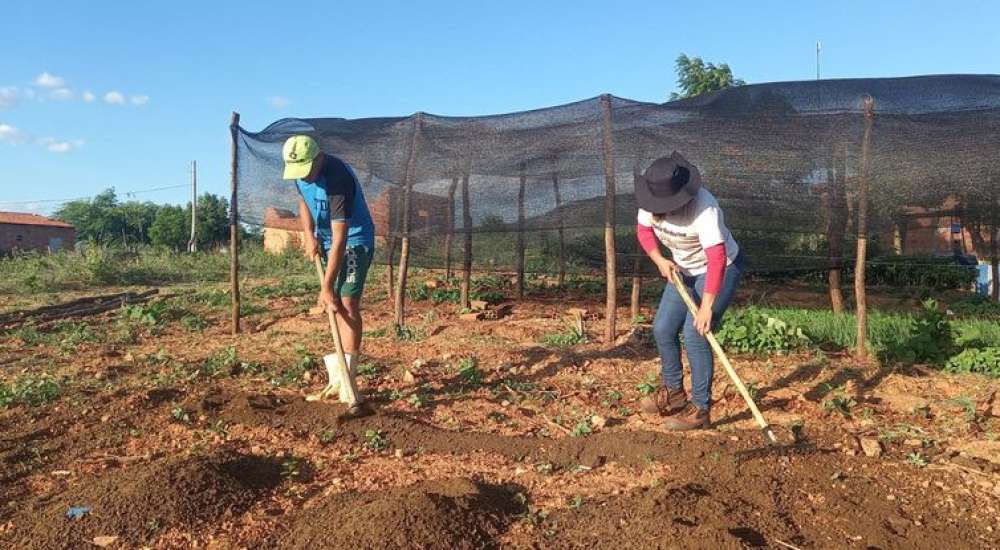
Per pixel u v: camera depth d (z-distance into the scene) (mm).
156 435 4750
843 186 7340
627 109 7668
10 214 65688
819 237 8516
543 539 3330
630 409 5324
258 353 7266
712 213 4340
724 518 3334
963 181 7176
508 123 8266
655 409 5086
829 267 7820
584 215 8508
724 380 5887
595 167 8266
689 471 3943
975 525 3348
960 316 9742
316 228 5336
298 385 5973
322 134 9188
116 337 8438
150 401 5434
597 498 3744
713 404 5289
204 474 3787
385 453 4453
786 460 4055
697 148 7609
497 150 8398
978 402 5180
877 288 12195
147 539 3350
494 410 5328
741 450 4203
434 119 8688
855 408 5133
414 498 3400
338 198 4844
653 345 7324
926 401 5207
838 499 3588
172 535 3385
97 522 3424
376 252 11578
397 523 3227
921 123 7070
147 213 79625
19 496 3848
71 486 3949
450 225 8773
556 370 6410
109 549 3266
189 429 4836
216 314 10258
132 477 3803
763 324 7199
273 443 4594
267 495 3844
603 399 5543
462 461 4324
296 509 3678
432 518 3279
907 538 3234
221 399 5398
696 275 4652
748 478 3807
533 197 8656
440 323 9102
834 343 7418
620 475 4059
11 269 18406
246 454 4316
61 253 19625
